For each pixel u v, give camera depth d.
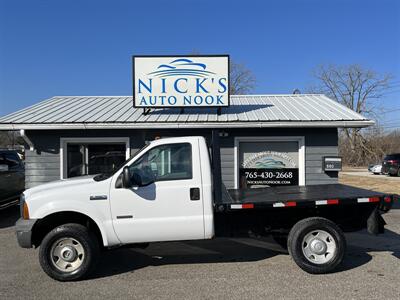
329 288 5.21
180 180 5.88
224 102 10.86
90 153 11.05
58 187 5.86
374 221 6.11
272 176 10.95
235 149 10.84
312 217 6.04
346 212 6.29
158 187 5.82
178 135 10.82
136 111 11.61
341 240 5.84
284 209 6.24
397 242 7.78
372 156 52.53
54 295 5.11
